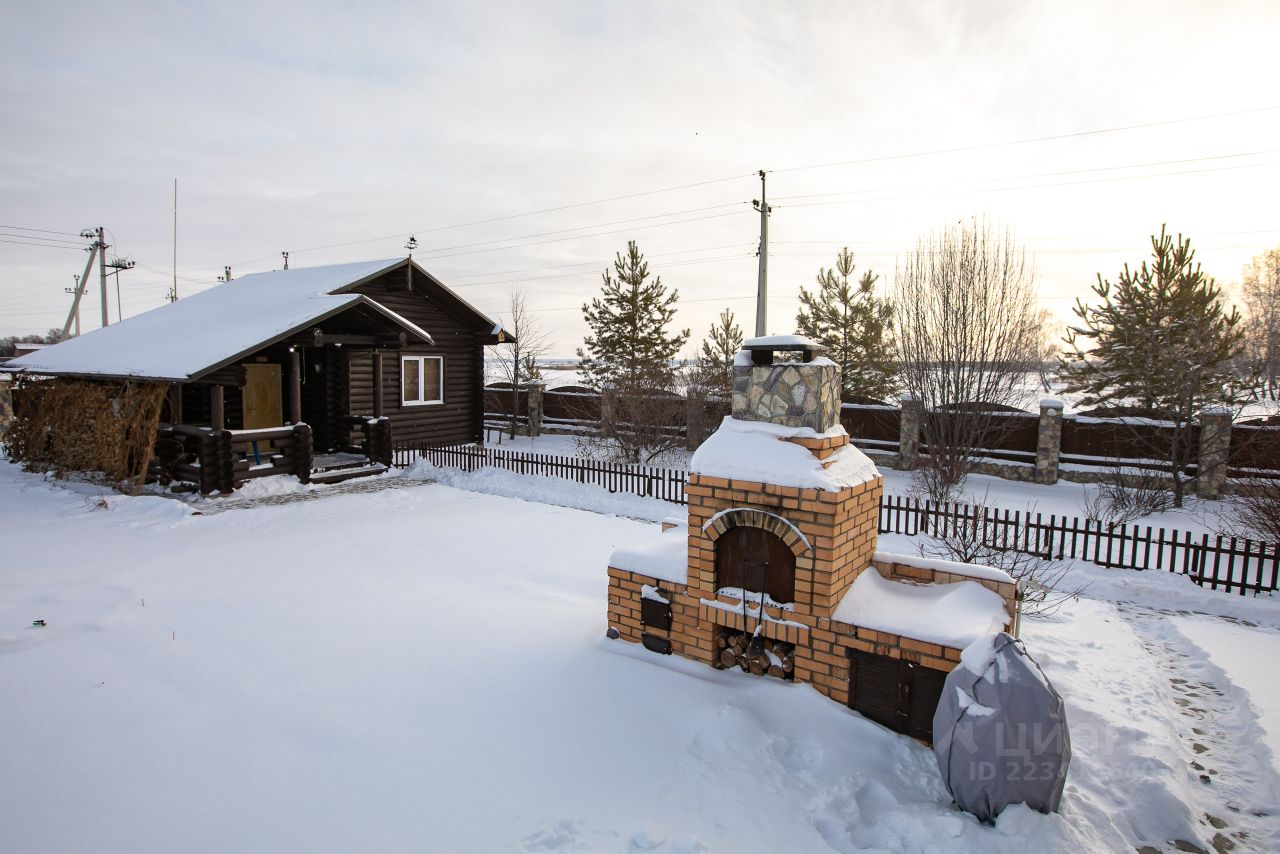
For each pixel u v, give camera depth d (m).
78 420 14.44
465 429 21.69
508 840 3.81
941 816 3.90
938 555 10.10
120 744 4.75
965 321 14.47
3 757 4.57
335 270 19.14
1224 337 15.32
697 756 4.67
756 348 5.82
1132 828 4.19
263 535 10.74
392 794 4.22
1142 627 7.91
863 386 23.20
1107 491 14.66
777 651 5.61
